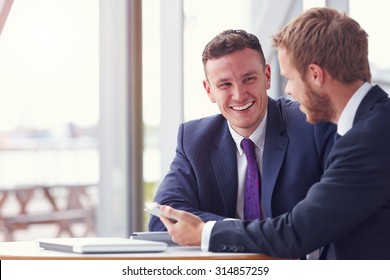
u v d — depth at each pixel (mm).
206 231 1922
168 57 4223
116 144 4184
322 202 1808
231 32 2432
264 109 2424
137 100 4051
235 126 2426
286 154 2383
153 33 4090
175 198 2414
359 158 1794
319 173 2369
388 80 4461
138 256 1811
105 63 4211
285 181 2363
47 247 2010
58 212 5938
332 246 1903
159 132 4262
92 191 5828
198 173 2445
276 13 4531
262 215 2391
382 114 1819
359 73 1875
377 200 1793
